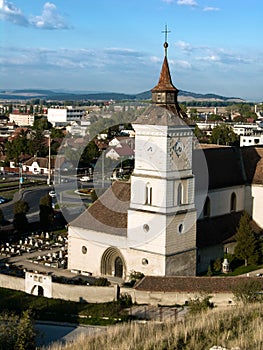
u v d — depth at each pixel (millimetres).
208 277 83625
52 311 81562
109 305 81250
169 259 86625
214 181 103062
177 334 52562
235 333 52625
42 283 87562
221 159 108812
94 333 61906
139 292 82688
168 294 81812
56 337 71812
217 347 48188
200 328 54031
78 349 53406
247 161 112938
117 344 52469
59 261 103688
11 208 154375
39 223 132000
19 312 80938
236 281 82500
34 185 193125
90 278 93375
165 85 85938
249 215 108688
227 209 106250
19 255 109188
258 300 75125
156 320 75125
